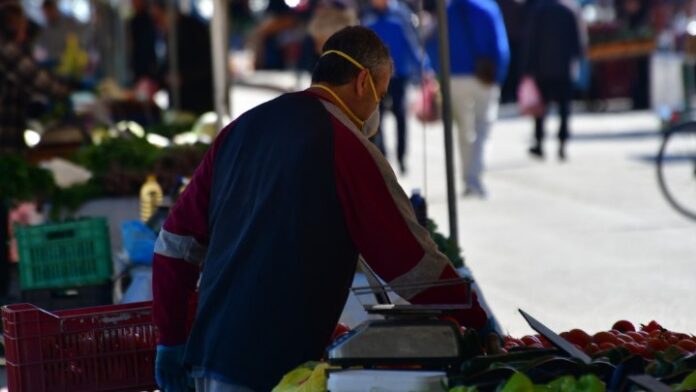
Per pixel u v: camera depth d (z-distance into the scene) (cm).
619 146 4491
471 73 3450
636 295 2284
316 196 1016
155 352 1283
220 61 2839
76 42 5138
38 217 2400
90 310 1266
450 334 957
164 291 1088
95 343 1266
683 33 6125
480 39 3438
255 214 1024
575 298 2278
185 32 3912
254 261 1021
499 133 5138
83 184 2292
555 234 2917
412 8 4256
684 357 1011
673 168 3844
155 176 2297
